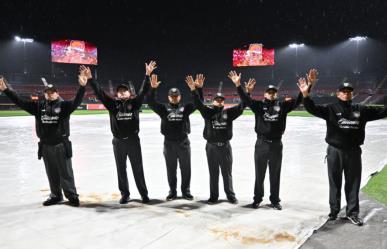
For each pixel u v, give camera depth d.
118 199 6.02
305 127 20.86
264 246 4.07
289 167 8.66
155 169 8.41
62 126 5.56
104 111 43.81
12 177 7.60
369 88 49.59
